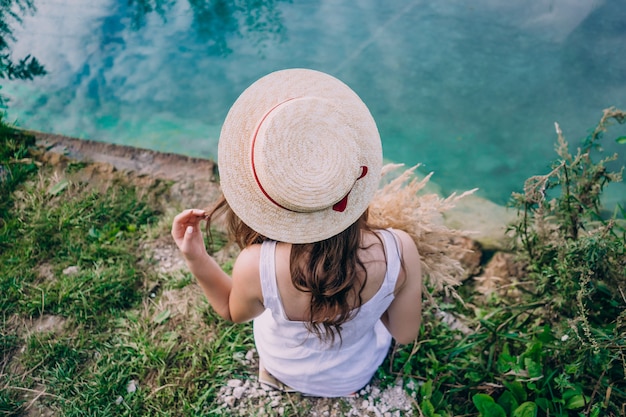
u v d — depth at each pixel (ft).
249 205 5.73
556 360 8.27
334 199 5.33
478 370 8.53
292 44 15.89
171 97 14.57
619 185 12.64
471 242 11.13
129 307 9.61
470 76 14.93
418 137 13.56
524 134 13.56
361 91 14.55
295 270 5.92
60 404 8.16
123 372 8.50
